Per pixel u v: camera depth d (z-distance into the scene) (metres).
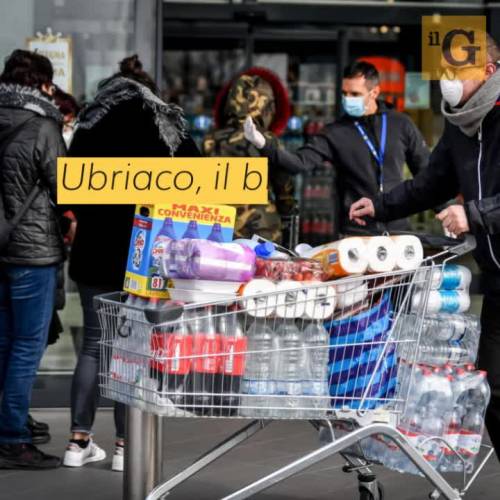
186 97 32.47
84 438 15.41
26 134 14.43
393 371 10.73
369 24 27.91
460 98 11.68
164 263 10.46
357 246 10.51
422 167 18.14
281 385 10.47
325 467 15.44
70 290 21.06
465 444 11.45
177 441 16.73
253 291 10.31
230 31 29.97
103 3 20.12
